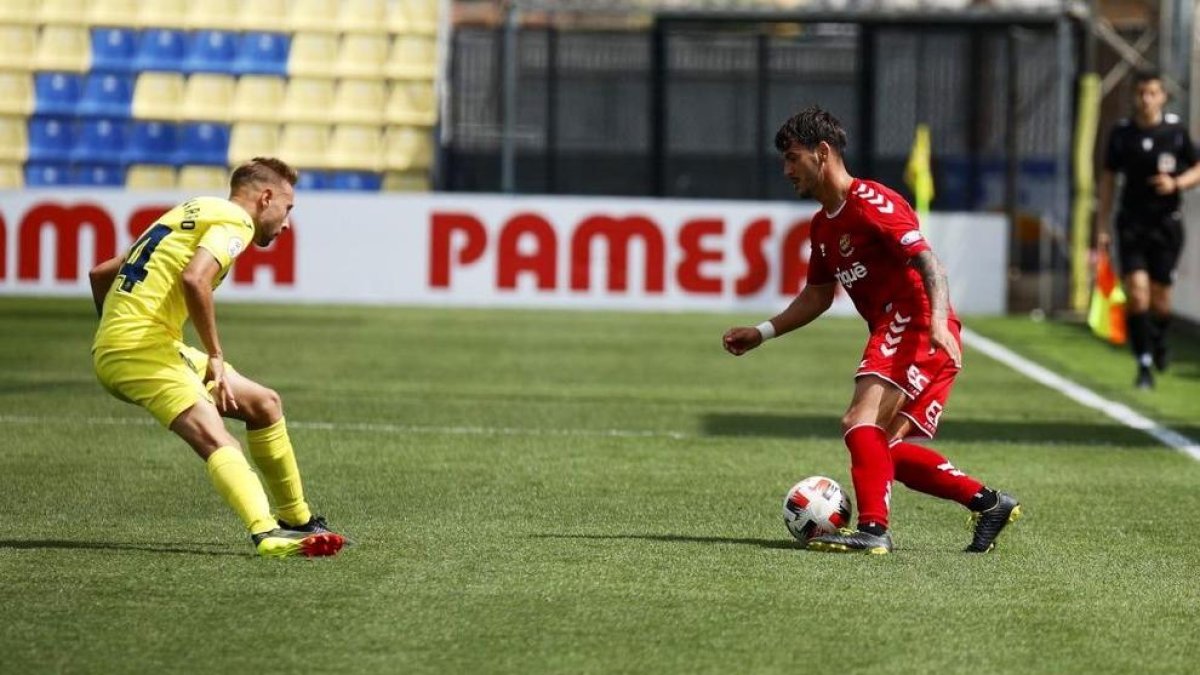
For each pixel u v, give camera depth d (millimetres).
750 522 27156
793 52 82125
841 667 18156
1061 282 77625
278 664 18047
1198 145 79875
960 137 82250
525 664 18125
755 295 73438
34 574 22281
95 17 85375
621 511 28094
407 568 22953
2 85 84375
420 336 60906
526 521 27000
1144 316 49438
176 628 19500
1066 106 76812
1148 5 85438
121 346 22938
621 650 18719
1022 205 82688
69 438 35844
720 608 20766
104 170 83750
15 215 73125
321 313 69062
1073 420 42031
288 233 73812
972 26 78562
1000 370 53938
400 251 73812
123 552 23812
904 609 20859
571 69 83062
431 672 17766
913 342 23797
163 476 31000
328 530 25281
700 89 82438
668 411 42594
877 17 78500
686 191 82438
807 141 23516
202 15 85562
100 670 17797
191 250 23078
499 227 73562
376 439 36688
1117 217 50812
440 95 84812
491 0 100812
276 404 23828
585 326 65938
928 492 24859
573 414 41625
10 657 18250
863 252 23641
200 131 84000
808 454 35594
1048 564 23953
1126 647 19250
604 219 73375
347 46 85125
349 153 83625
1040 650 19031
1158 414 43375
